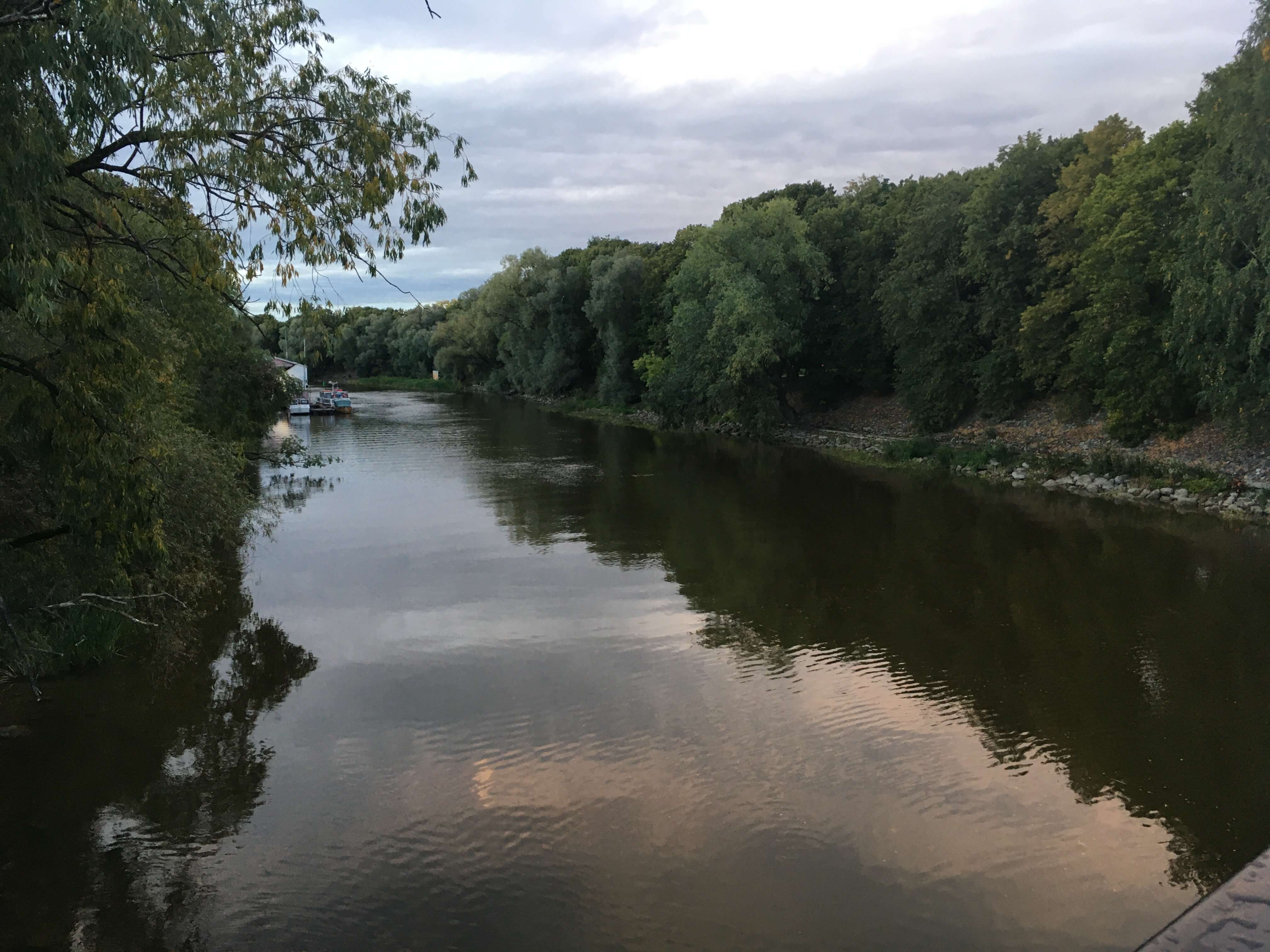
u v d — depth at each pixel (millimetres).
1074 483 32000
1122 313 32281
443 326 101562
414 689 14938
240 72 8930
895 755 12641
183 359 17156
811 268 48031
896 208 49250
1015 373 39969
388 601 19781
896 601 19672
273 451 42531
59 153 8250
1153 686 14898
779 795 11586
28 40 7570
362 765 12367
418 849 10414
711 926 9133
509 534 26594
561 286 78000
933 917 9266
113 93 7996
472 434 54906
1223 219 25594
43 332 9430
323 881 9828
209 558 19016
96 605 11727
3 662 11875
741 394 49719
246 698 14516
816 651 16688
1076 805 11359
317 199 9367
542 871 10023
